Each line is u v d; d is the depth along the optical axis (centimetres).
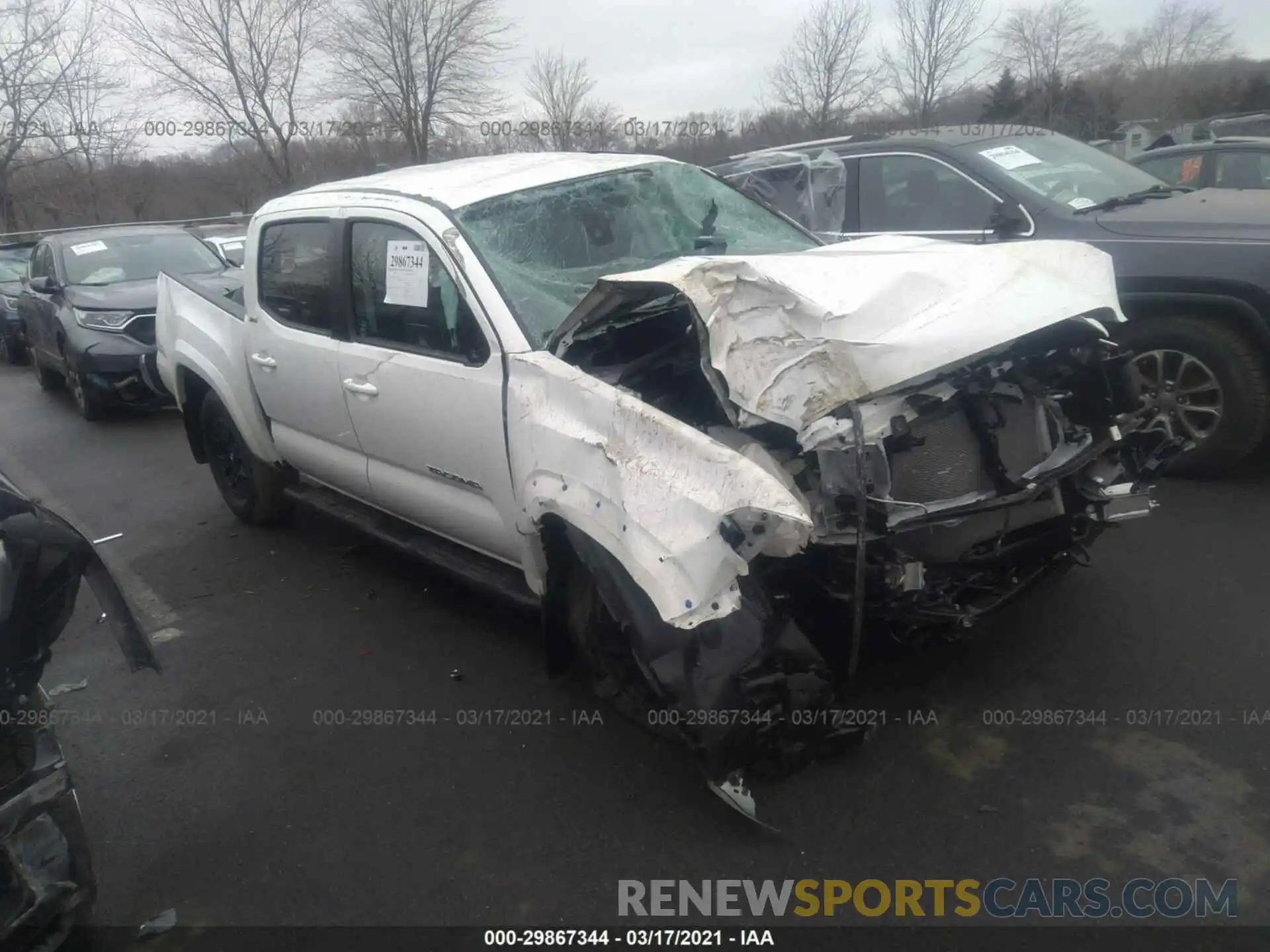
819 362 288
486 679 406
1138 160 869
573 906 280
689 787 326
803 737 298
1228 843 278
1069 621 394
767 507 256
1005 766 317
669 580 270
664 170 454
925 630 328
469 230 378
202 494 689
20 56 2236
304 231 454
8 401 1154
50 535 240
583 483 304
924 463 306
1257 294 469
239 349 519
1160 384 511
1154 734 324
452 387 367
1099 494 339
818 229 640
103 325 927
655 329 357
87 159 2366
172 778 359
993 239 567
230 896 297
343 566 537
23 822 238
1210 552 439
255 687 417
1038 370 330
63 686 431
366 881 298
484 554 405
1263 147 808
